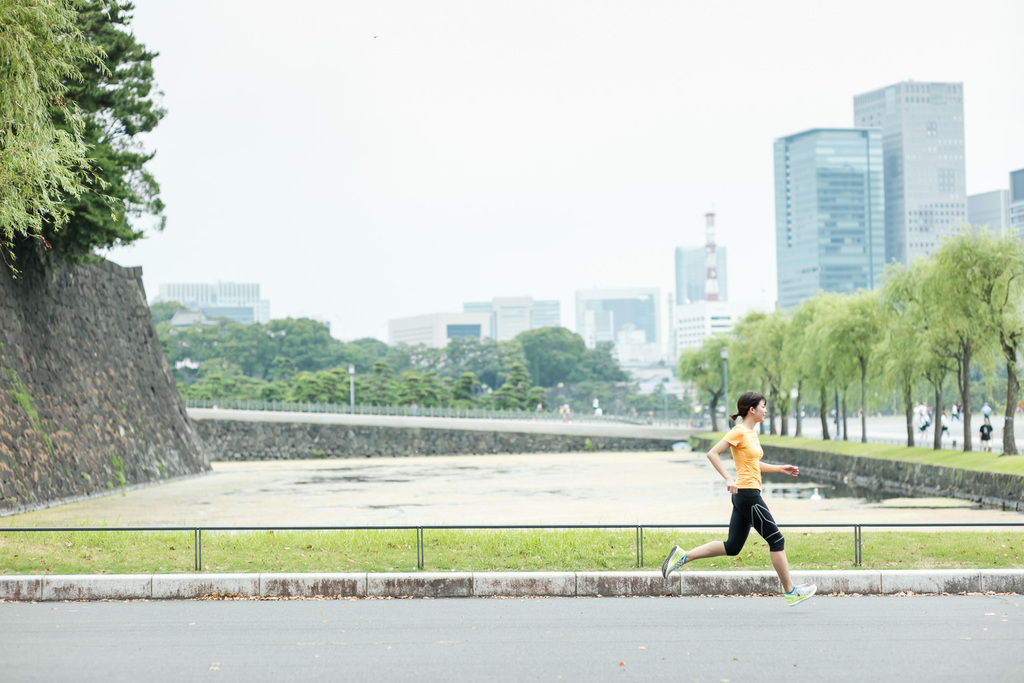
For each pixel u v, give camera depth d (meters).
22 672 8.05
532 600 11.38
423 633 9.55
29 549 14.23
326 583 11.73
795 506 31.64
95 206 32.59
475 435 86.31
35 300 36.06
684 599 11.36
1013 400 34.66
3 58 17.95
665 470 56.62
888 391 46.56
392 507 33.25
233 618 10.39
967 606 10.72
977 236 34.78
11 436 30.84
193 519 28.06
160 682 7.71
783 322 67.25
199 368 158.88
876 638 9.12
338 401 109.44
